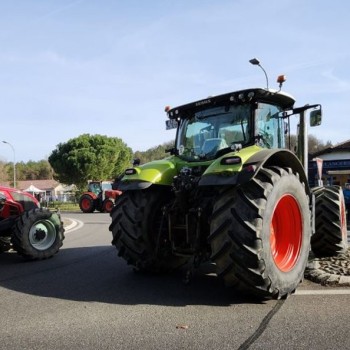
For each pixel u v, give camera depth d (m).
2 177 59.53
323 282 4.97
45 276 5.93
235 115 5.31
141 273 5.86
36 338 3.43
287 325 3.61
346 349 3.08
